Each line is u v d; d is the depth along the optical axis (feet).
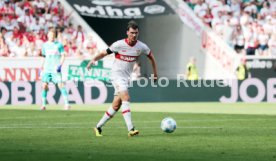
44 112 185.57
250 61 276.41
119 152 94.84
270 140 112.06
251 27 290.56
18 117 165.48
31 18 261.03
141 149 98.58
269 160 87.56
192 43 283.38
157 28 288.10
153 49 289.33
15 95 229.25
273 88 248.73
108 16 265.34
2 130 129.18
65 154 91.81
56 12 265.34
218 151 96.84
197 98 246.06
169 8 273.54
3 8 258.57
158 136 117.39
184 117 167.84
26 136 117.29
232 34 288.10
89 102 235.61
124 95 115.85
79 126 139.13
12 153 92.68
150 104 233.35
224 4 292.81
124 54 116.57
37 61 243.40
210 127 137.80
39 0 264.93
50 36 198.39
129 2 271.08
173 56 284.82
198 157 89.97
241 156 91.50
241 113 189.16
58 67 198.18
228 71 280.51
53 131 127.13
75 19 265.34
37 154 91.56
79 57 243.19
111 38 296.92
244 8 294.87
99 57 118.32
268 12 296.92
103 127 136.56
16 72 241.14
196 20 284.20
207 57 282.77
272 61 276.82
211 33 283.59
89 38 263.29
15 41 254.47
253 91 248.32
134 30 115.44
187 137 115.96
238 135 120.26
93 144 104.94
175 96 244.22
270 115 175.83
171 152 95.20
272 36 290.97
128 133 117.60
